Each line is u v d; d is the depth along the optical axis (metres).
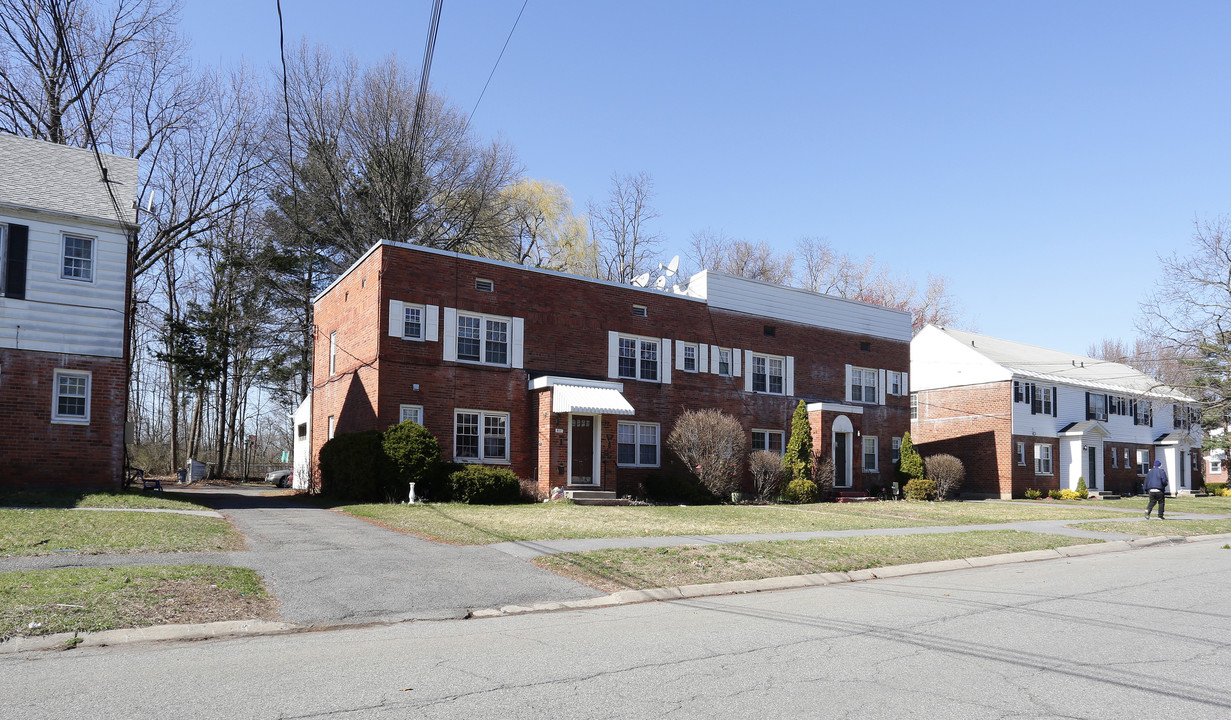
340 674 6.41
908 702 5.74
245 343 43.47
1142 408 47.66
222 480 43.25
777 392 32.12
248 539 13.86
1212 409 41.81
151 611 8.37
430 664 6.79
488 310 25.02
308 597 9.59
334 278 42.44
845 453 32.88
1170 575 13.48
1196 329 38.44
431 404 23.55
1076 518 25.14
